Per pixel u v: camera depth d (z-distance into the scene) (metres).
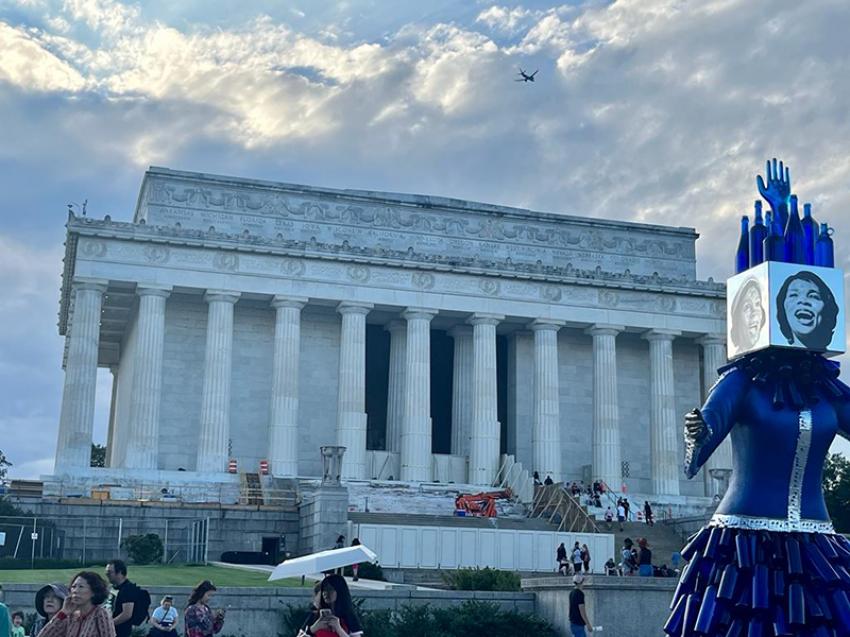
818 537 13.11
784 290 13.45
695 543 13.63
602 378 103.88
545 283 103.25
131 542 69.94
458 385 105.19
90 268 92.12
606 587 41.19
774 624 12.55
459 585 51.09
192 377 98.38
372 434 106.19
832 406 13.64
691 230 114.94
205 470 92.25
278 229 102.62
